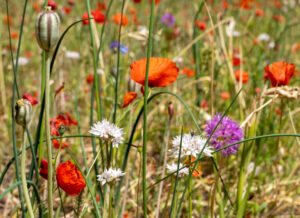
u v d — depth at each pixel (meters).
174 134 1.50
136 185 1.23
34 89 2.04
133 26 2.07
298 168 1.46
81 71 2.29
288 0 2.85
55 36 0.76
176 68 0.86
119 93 1.45
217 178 0.95
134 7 3.04
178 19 3.21
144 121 0.82
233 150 0.94
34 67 2.41
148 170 1.24
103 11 2.65
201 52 1.55
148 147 1.48
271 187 1.26
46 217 0.90
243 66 2.01
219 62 1.58
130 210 1.18
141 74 0.86
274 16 2.68
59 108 1.73
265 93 0.99
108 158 0.88
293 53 2.33
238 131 0.94
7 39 2.48
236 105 1.42
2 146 1.50
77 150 1.42
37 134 0.90
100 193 0.92
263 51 2.07
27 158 1.45
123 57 1.80
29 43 2.67
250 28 2.47
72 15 2.68
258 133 1.38
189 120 1.53
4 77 1.84
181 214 1.15
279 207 1.12
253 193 1.21
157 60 0.86
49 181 0.81
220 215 1.01
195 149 0.86
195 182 1.24
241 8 2.56
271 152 1.34
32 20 2.84
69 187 0.85
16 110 0.79
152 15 0.81
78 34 2.22
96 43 1.39
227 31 1.59
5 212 1.11
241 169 1.04
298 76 1.99
